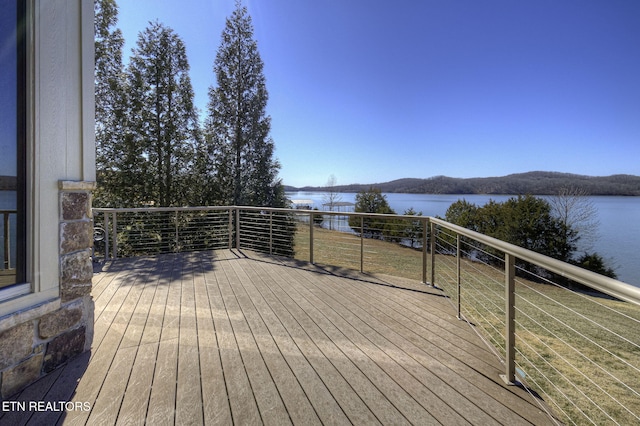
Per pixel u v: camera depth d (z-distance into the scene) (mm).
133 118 9469
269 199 11844
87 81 1971
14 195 1601
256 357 1939
